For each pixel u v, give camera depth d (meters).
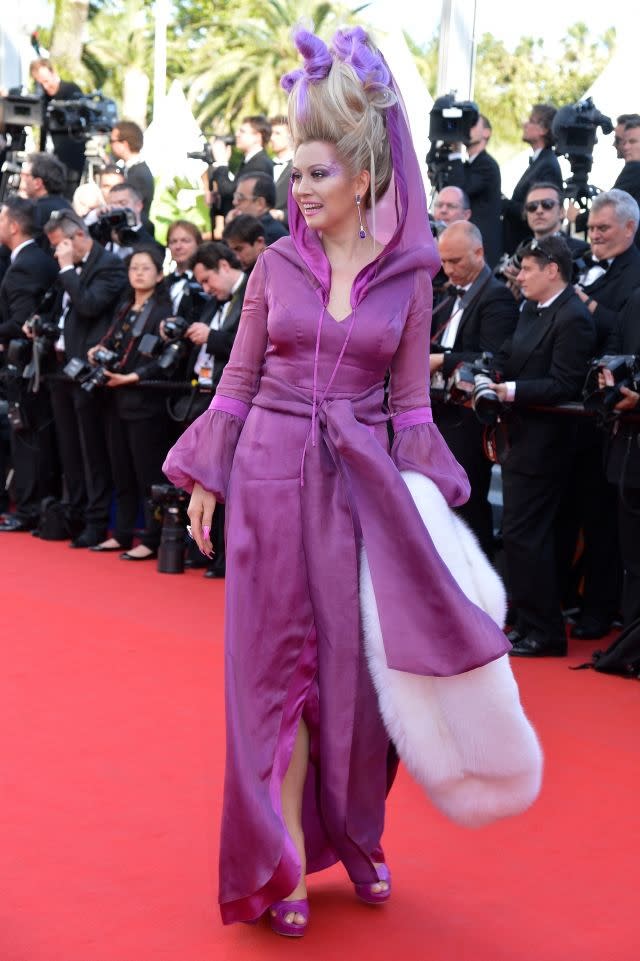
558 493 4.77
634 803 3.20
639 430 4.44
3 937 2.35
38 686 4.05
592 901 2.62
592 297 5.11
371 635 2.35
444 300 5.19
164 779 3.22
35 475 7.07
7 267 7.64
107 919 2.44
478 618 2.30
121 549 6.57
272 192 6.25
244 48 22.14
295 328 2.44
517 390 4.59
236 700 2.36
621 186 5.88
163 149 9.46
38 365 6.66
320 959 2.32
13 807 3.00
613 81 7.81
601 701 4.14
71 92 8.51
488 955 2.36
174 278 6.44
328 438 2.44
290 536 2.42
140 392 6.18
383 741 2.46
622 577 5.17
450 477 2.49
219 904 2.35
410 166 2.47
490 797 2.36
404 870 2.75
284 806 2.46
